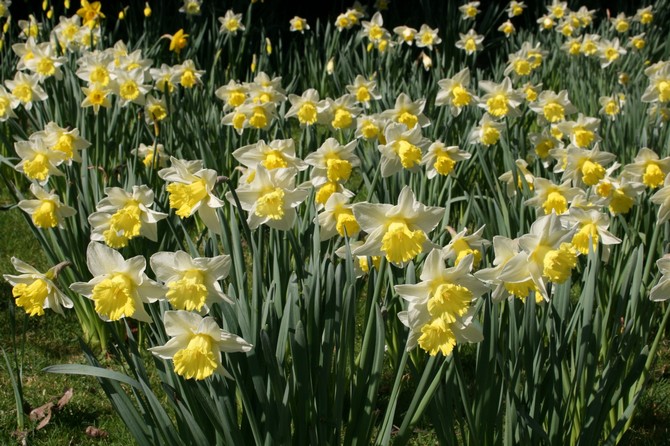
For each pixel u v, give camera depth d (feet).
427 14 14.38
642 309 5.31
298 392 4.65
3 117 7.65
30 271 4.96
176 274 4.51
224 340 4.43
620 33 14.55
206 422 4.74
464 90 7.43
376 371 4.72
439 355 4.71
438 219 4.64
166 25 13.43
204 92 9.80
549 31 14.64
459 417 4.85
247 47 13.39
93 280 4.53
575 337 5.43
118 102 7.98
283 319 4.71
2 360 6.20
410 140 5.84
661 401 5.73
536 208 5.95
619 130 8.04
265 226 5.46
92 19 10.54
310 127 7.18
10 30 11.96
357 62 11.52
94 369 4.55
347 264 4.82
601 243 5.31
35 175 6.01
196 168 4.91
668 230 5.70
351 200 8.41
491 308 4.72
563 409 4.79
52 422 5.74
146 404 4.83
